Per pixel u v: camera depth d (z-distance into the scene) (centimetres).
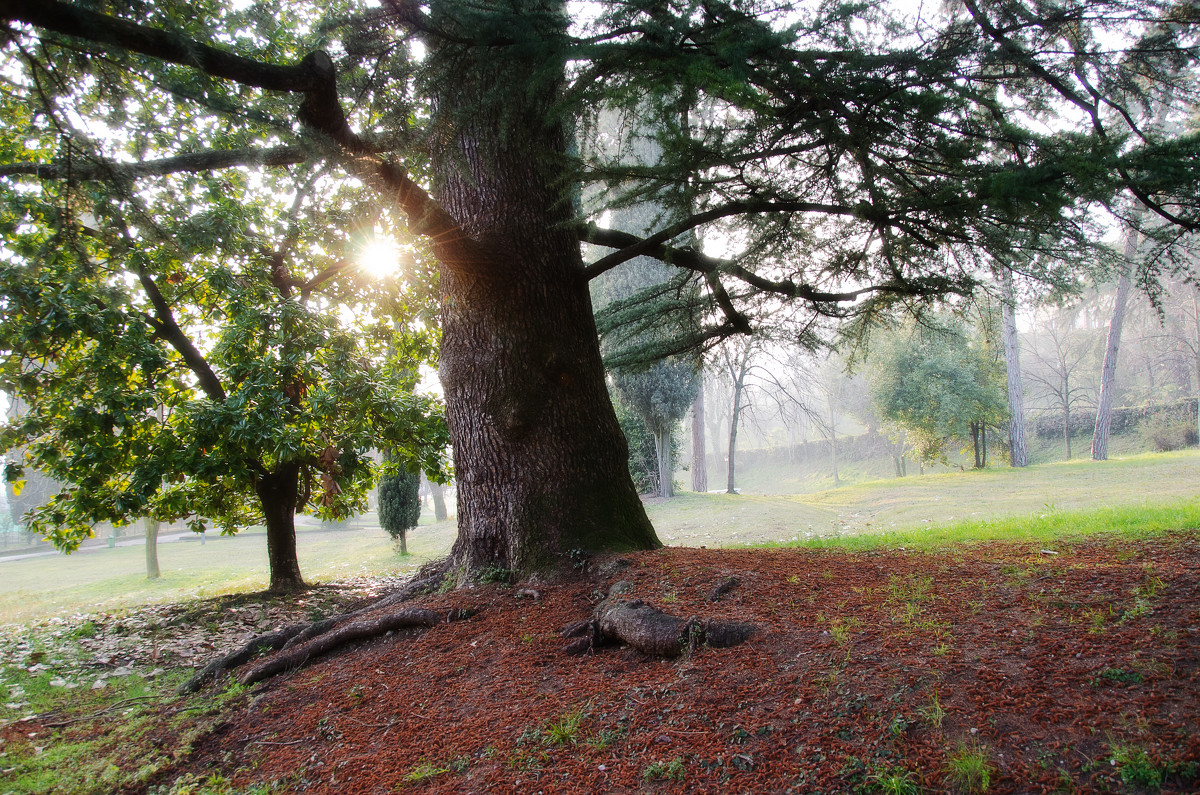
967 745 247
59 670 627
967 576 430
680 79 337
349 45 369
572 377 575
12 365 761
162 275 855
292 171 888
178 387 970
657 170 384
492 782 285
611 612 414
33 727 462
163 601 1095
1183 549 452
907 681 291
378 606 574
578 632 428
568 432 563
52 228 496
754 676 324
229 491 997
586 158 416
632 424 2536
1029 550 518
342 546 2145
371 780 306
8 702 525
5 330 722
